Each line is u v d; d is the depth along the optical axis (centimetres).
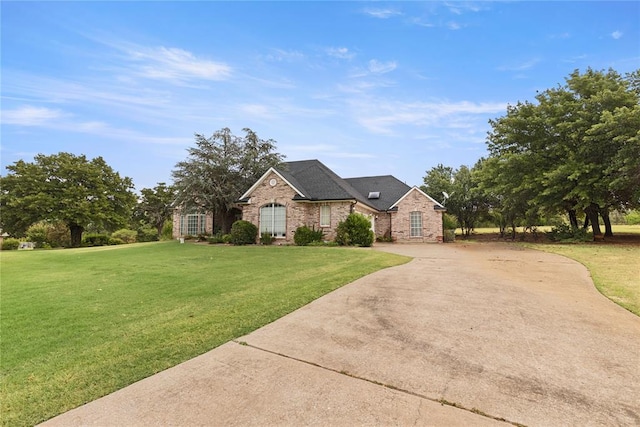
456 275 902
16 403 290
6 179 3033
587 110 1888
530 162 2073
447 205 3209
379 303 614
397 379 329
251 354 393
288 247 1823
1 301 662
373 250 1602
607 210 2223
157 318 532
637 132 1538
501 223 2830
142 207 4431
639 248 1511
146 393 306
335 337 446
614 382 323
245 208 2261
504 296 663
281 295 678
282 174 2230
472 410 275
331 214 2152
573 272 953
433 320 514
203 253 1563
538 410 275
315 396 298
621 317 528
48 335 459
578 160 1892
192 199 2269
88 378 335
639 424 256
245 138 2498
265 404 286
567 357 381
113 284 835
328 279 841
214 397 298
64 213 3047
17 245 2970
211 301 639
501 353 392
